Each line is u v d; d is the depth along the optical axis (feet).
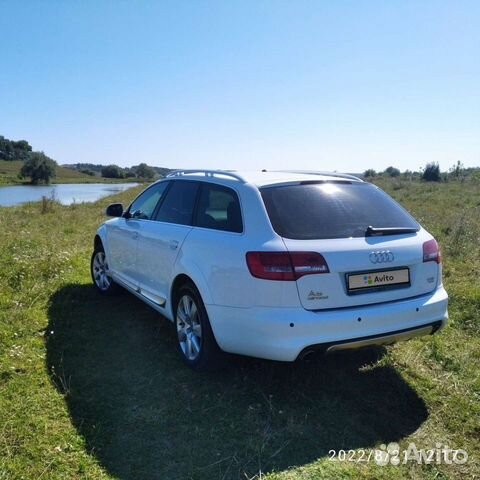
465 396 11.60
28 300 17.79
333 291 10.39
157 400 11.10
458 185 119.96
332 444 9.62
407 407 11.10
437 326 11.86
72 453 9.04
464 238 29.99
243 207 11.57
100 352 13.74
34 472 8.43
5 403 10.57
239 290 10.84
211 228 12.44
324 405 11.07
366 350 13.98
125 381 12.00
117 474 8.56
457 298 18.88
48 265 22.54
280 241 10.47
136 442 9.50
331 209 11.48
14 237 30.07
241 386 11.85
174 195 15.12
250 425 10.18
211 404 10.98
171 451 9.26
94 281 20.30
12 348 13.37
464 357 13.64
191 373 12.51
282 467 8.87
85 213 56.54
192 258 12.48
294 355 10.19
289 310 10.21
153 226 15.24
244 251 10.80
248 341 10.80
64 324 15.84
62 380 11.74
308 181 12.16
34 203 76.74
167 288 13.88
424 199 74.74
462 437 10.01
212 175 13.75
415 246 11.55
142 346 14.25
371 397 11.50
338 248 10.51
